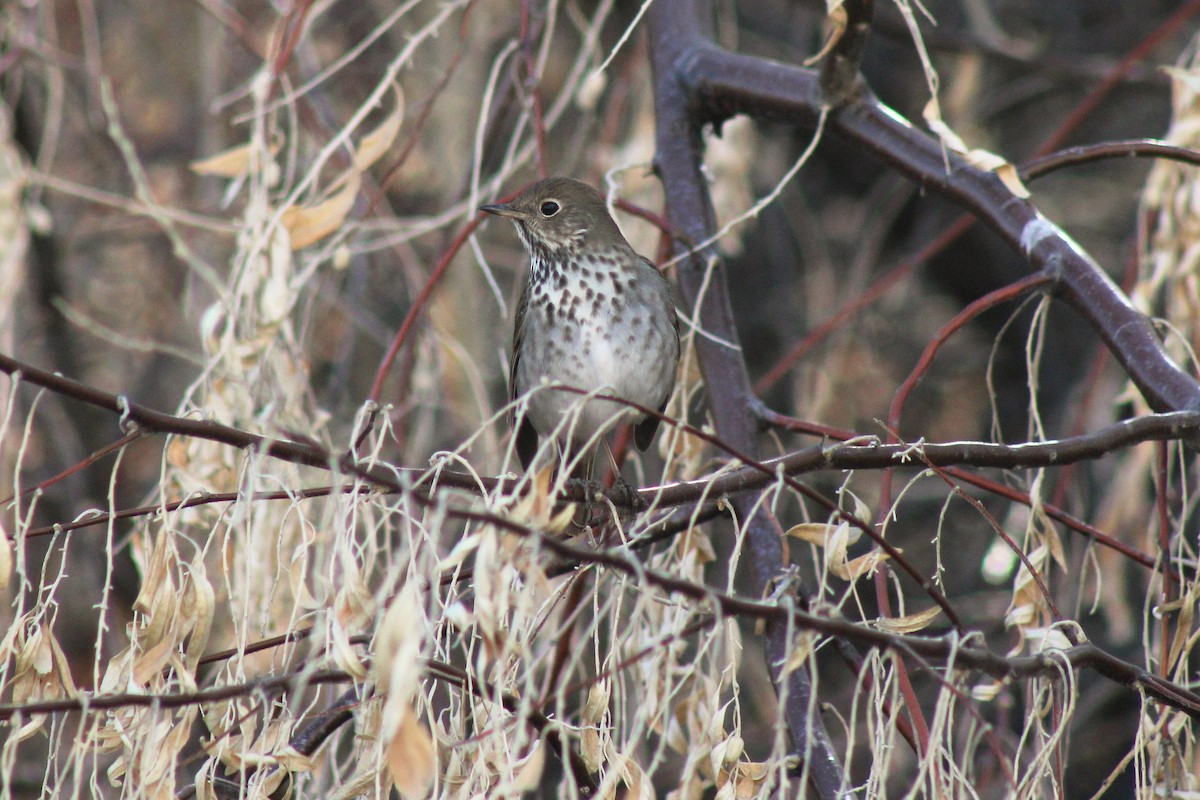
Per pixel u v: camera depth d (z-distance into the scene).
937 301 17.84
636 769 5.78
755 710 14.14
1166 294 9.62
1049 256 7.73
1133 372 7.33
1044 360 17.55
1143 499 11.09
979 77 16.67
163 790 5.57
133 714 6.03
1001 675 5.73
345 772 7.10
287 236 8.12
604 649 9.27
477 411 12.30
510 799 5.46
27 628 5.91
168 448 7.41
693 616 6.85
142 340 14.60
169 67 15.82
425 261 14.20
